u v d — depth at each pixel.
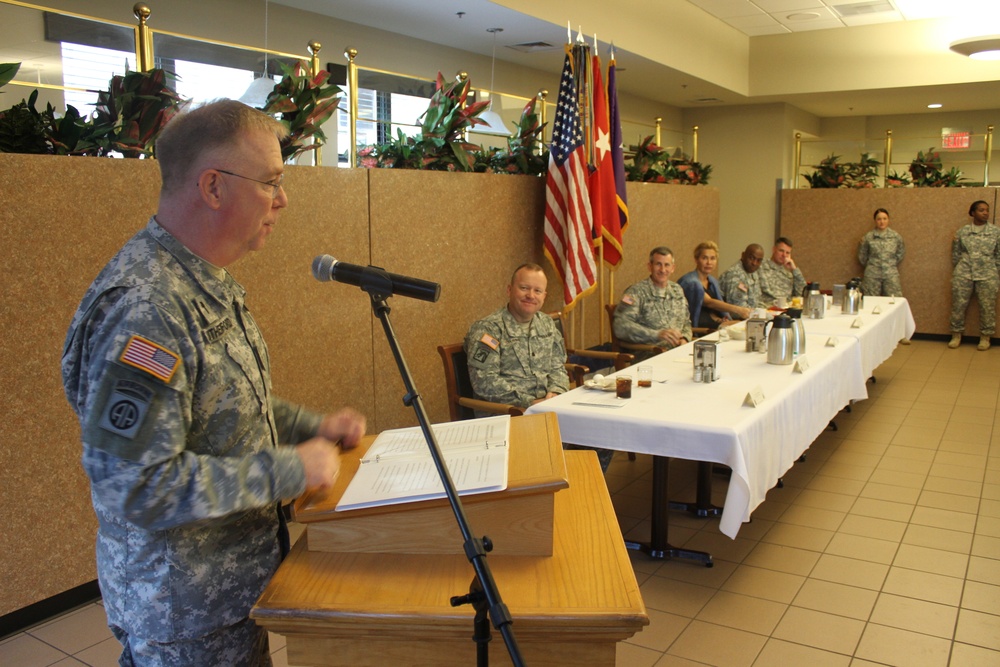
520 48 6.92
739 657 2.54
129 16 4.43
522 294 3.62
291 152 3.55
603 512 1.45
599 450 3.62
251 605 1.28
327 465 1.23
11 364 2.56
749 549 3.37
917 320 9.06
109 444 1.07
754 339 4.09
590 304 6.09
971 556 3.27
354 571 1.24
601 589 1.17
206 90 4.89
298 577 1.22
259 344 1.33
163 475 1.08
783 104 10.27
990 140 8.87
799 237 9.78
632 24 7.04
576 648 1.16
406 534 1.28
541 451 1.38
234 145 1.19
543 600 1.13
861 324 4.97
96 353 1.09
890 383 6.63
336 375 3.82
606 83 5.38
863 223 9.34
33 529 2.67
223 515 1.13
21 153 2.65
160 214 1.22
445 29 6.17
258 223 1.25
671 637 2.67
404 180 4.11
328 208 3.71
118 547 1.21
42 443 2.66
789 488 4.14
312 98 3.54
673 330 4.64
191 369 1.16
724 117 10.62
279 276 3.52
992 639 2.62
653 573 3.15
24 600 2.68
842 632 2.68
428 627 1.13
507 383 3.53
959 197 8.70
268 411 1.32
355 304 3.88
